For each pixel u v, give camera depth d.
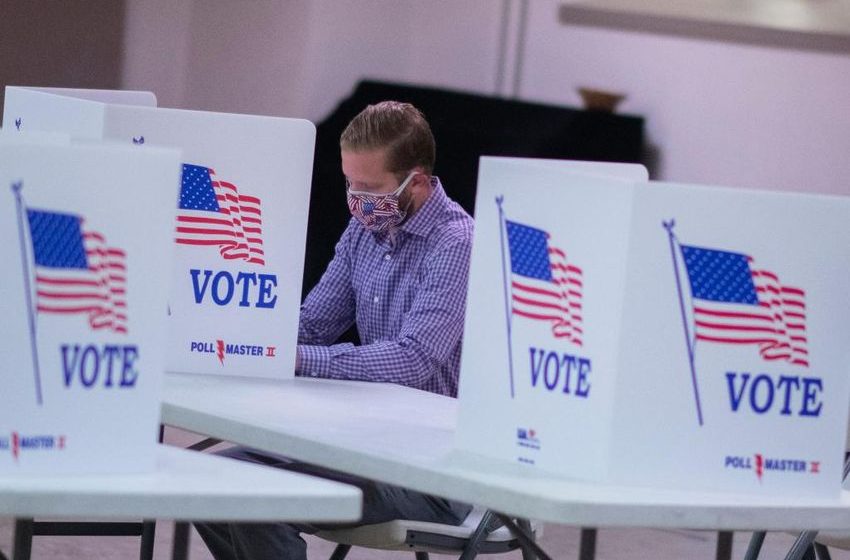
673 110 15.95
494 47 16.66
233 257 8.28
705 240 6.01
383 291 9.34
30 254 5.23
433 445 6.63
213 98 17.88
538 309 6.23
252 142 8.22
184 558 5.93
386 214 9.02
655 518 5.71
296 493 5.37
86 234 5.30
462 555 8.16
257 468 5.79
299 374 8.59
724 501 5.93
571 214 6.11
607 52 16.22
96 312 5.34
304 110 17.33
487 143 16.70
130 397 5.43
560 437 6.14
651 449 6.03
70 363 5.31
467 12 16.72
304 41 17.28
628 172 7.67
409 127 8.88
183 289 8.23
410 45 16.97
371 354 8.69
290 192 8.32
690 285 6.01
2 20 17.56
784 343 6.14
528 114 16.58
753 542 9.70
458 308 8.91
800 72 15.21
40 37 17.78
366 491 8.09
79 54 17.92
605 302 6.02
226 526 8.54
